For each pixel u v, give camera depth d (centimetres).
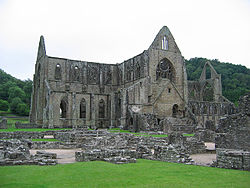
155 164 2072
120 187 1316
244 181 1468
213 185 1369
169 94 7775
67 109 7500
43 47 8656
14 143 3006
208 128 5962
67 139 3975
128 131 6581
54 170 1750
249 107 2755
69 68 8800
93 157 2258
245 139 2755
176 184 1385
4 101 14325
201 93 10875
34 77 9412
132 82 8688
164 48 8362
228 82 16400
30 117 9125
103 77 9438
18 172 1681
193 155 2950
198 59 19462
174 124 6606
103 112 8575
